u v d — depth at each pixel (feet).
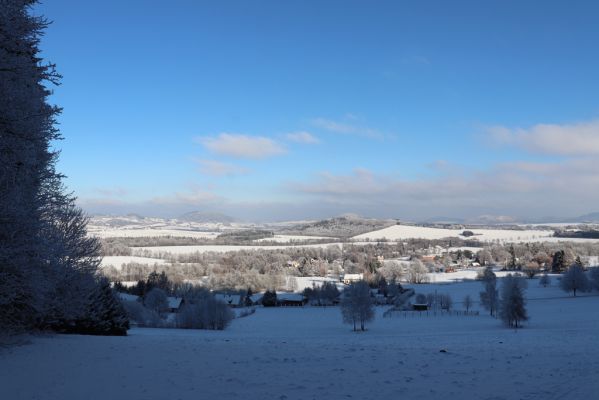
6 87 53.47
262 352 59.82
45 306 66.39
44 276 58.54
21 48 56.54
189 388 39.86
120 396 37.65
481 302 343.87
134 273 520.42
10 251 51.37
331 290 434.71
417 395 37.40
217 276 511.40
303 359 53.83
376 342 96.02
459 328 233.96
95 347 61.93
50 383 41.63
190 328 223.10
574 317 254.88
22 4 56.70
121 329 96.68
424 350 64.39
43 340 66.74
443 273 619.26
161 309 315.58
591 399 35.99
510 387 39.65
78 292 74.90
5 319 64.85
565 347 74.13
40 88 62.95
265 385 40.81
